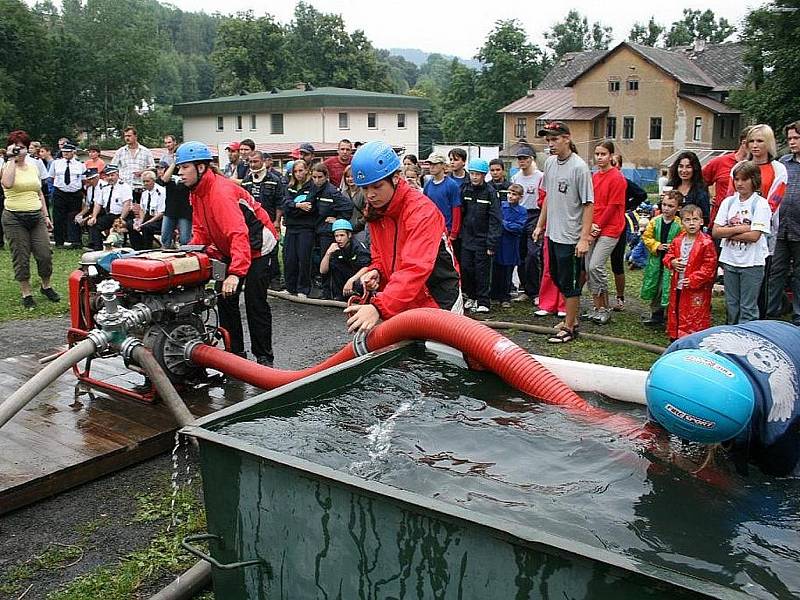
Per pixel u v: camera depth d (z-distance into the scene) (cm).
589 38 10225
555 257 674
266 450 218
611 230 744
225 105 4856
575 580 163
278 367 622
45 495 382
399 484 244
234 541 232
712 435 221
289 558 217
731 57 4956
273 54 6931
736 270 612
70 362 404
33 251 860
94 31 5634
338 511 200
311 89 5250
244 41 6838
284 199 916
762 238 600
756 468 245
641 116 4728
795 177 667
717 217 628
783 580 189
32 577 319
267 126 4703
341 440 275
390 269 398
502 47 6756
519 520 221
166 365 468
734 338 240
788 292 762
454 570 181
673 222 714
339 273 871
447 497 236
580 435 284
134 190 1213
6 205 834
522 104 5572
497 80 6700
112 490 396
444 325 343
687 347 244
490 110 6744
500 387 335
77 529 357
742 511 228
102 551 339
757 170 599
